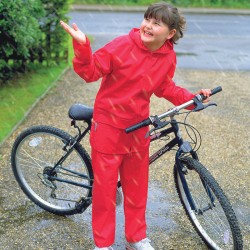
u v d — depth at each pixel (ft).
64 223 12.67
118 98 10.05
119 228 12.52
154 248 11.81
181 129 19.60
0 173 15.05
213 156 17.12
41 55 27.84
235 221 10.32
